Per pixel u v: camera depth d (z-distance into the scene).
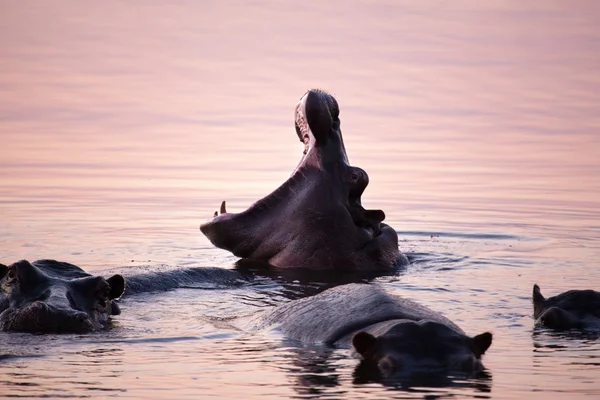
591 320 41.38
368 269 56.47
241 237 58.09
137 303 45.47
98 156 123.62
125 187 96.69
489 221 77.06
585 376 32.78
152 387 31.09
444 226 74.56
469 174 107.19
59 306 37.84
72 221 74.81
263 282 52.22
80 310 39.06
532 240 68.38
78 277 41.88
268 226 57.75
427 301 46.75
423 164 114.81
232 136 148.62
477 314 43.75
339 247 56.53
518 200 89.00
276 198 58.06
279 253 57.66
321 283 52.00
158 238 67.75
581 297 42.50
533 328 40.88
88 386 31.14
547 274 54.69
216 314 43.31
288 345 36.38
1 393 30.23
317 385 31.12
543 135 144.12
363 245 56.91
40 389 30.72
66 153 125.81
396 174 106.62
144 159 121.50
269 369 33.16
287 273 55.16
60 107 177.25
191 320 41.72
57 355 34.81
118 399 29.84
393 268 57.12
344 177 56.88
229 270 54.12
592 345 37.69
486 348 33.72
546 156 122.56
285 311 40.38
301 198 57.09
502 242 67.56
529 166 113.88
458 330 35.75
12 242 64.44
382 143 135.38
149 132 152.62
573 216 80.00
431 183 99.88
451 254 62.19
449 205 85.56
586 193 93.94
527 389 30.98
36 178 102.19
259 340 37.38
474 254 62.25
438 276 54.06
